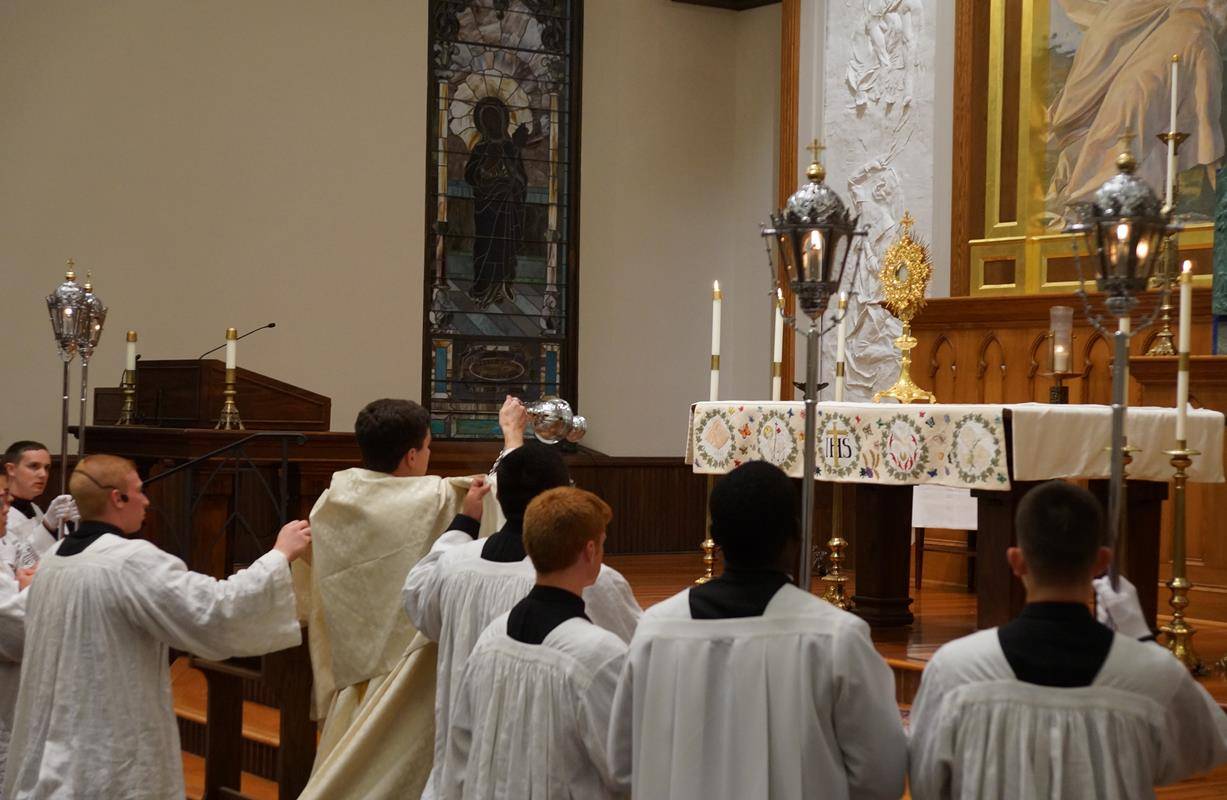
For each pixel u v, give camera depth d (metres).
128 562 3.63
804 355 10.15
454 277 11.07
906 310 6.02
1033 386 8.02
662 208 11.50
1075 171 8.27
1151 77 7.89
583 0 11.51
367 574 3.90
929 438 4.89
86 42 9.59
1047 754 2.23
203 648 3.63
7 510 4.67
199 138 9.93
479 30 11.20
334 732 3.95
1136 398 7.47
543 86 11.45
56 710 3.59
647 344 11.46
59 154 9.48
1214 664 5.23
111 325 9.60
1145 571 5.33
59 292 5.59
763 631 2.48
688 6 11.58
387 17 10.62
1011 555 2.40
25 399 9.33
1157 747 2.26
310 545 4.36
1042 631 2.28
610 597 3.22
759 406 5.43
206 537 6.84
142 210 9.73
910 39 9.34
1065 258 8.28
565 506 2.91
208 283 9.93
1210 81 7.61
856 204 9.70
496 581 3.27
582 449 11.24
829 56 9.96
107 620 3.62
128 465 3.80
